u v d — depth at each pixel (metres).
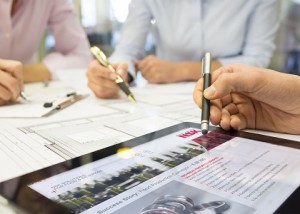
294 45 1.74
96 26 2.23
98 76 0.67
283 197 0.23
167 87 0.82
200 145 0.35
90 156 0.32
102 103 0.63
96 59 0.73
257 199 0.23
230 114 0.41
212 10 1.04
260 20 1.03
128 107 0.58
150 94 0.72
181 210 0.21
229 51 1.07
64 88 0.82
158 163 0.30
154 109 0.56
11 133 0.42
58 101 0.61
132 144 0.35
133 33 1.08
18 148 0.35
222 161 0.30
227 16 1.04
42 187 0.25
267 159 0.30
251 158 0.31
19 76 0.63
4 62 0.64
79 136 0.40
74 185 0.25
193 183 0.25
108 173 0.28
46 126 0.45
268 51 1.04
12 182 0.26
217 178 0.26
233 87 0.39
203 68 0.45
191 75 0.91
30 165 0.30
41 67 1.03
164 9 1.06
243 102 0.42
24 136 0.40
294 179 0.26
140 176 0.27
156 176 0.27
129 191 0.24
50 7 1.14
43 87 0.85
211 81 0.42
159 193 0.24
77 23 1.24
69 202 0.22
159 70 0.89
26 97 0.65
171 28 1.08
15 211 0.21
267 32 1.04
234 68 0.42
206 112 0.40
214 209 0.21
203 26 1.05
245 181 0.26
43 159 0.32
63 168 0.29
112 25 2.20
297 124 0.39
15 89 0.61
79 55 1.19
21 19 1.05
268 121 0.41
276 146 0.34
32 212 0.21
